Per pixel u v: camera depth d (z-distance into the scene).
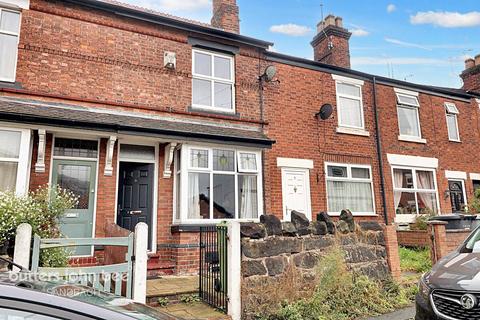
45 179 7.38
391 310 5.91
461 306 3.94
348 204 11.18
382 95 12.75
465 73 15.86
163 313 2.33
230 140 8.73
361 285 6.09
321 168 10.85
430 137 13.46
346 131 11.51
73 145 7.88
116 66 8.49
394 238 7.05
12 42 7.65
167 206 8.49
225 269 5.45
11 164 6.81
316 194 10.59
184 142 8.38
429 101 13.88
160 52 9.09
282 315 5.15
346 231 6.55
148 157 8.65
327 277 5.83
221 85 9.89
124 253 5.37
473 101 15.15
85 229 7.66
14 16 7.76
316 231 6.20
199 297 6.12
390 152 12.35
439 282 4.28
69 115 7.22
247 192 9.20
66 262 5.71
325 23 13.55
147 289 6.29
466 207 13.02
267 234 5.71
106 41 8.48
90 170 7.94
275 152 10.20
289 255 5.81
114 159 8.16
